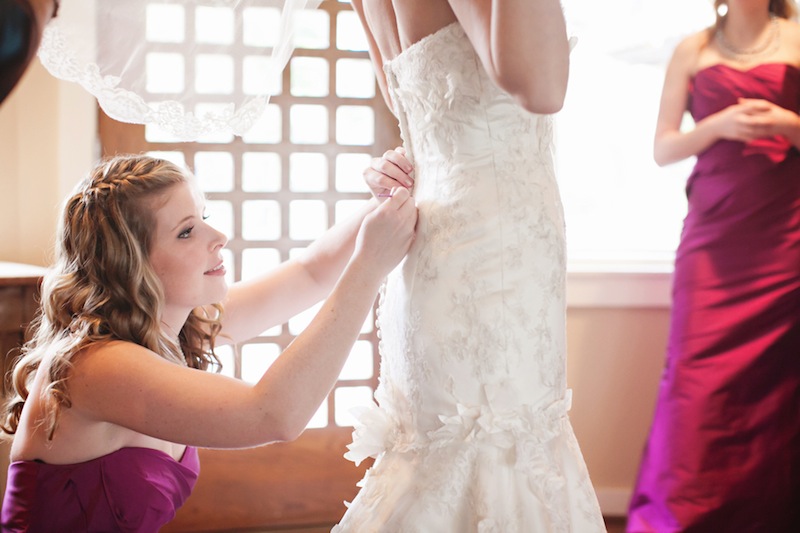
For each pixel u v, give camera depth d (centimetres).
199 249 155
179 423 134
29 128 287
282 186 304
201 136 160
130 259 148
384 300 137
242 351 313
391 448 129
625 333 312
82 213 151
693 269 258
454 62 121
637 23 331
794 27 263
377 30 138
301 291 175
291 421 131
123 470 145
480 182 120
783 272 246
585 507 123
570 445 126
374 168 137
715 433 247
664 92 277
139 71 157
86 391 140
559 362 124
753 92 258
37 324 238
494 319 118
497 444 118
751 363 246
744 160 251
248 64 159
